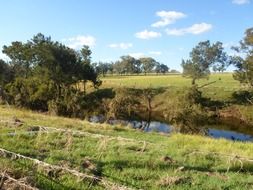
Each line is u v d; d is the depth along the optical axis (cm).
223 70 10456
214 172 1242
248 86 8406
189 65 10531
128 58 19025
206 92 9275
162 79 13025
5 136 1567
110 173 1120
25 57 7981
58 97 5250
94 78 8362
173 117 4344
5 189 888
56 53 7838
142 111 7325
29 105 5519
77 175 1000
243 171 1288
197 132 4212
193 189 1030
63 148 1421
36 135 1614
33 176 987
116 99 5375
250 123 6819
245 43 7750
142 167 1223
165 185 1052
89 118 5094
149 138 2116
